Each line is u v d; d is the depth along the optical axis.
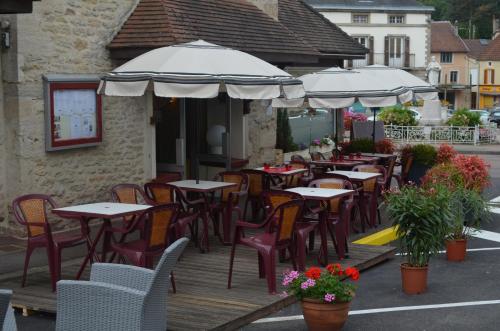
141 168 11.54
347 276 6.32
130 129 11.29
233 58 8.55
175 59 8.30
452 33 67.00
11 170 9.56
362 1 51.50
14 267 8.10
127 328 4.99
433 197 7.64
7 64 9.38
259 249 7.14
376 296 7.50
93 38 10.61
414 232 7.50
